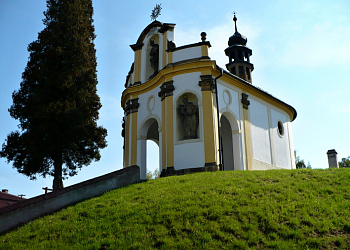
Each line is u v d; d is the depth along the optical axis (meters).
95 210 13.28
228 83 24.31
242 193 12.95
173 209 12.06
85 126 22.84
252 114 26.06
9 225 13.16
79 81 23.61
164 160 22.11
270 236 10.07
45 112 21.39
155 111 24.08
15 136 21.84
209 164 20.66
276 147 28.02
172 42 23.73
